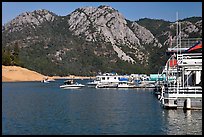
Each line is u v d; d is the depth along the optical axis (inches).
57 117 2110.0
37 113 2304.4
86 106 2802.7
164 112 2161.7
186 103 2154.3
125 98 3627.0
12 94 4301.2
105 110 2481.5
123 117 2079.2
